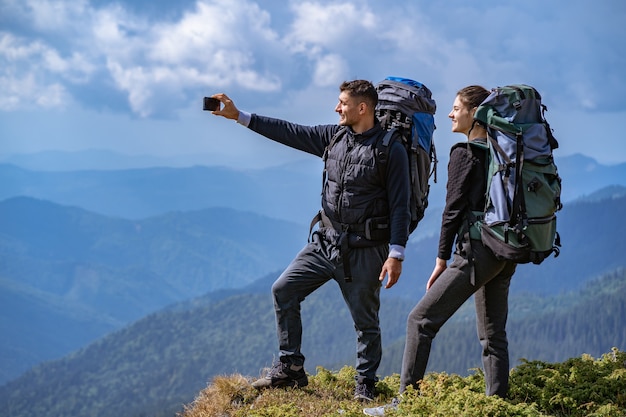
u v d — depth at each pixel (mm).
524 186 4887
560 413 5578
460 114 5430
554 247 5051
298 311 6328
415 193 5832
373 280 5926
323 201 6113
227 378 6633
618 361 6398
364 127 5852
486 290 5473
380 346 6223
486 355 5570
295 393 6340
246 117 6309
